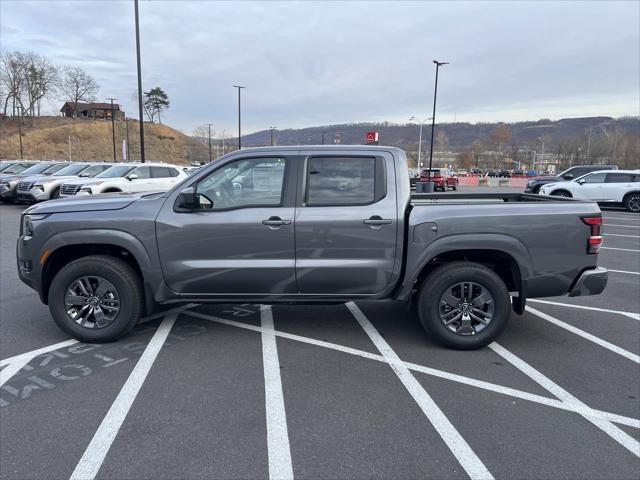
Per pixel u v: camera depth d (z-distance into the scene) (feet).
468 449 9.55
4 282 22.62
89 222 14.34
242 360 13.85
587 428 10.40
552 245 14.29
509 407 11.30
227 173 14.52
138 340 15.39
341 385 12.34
